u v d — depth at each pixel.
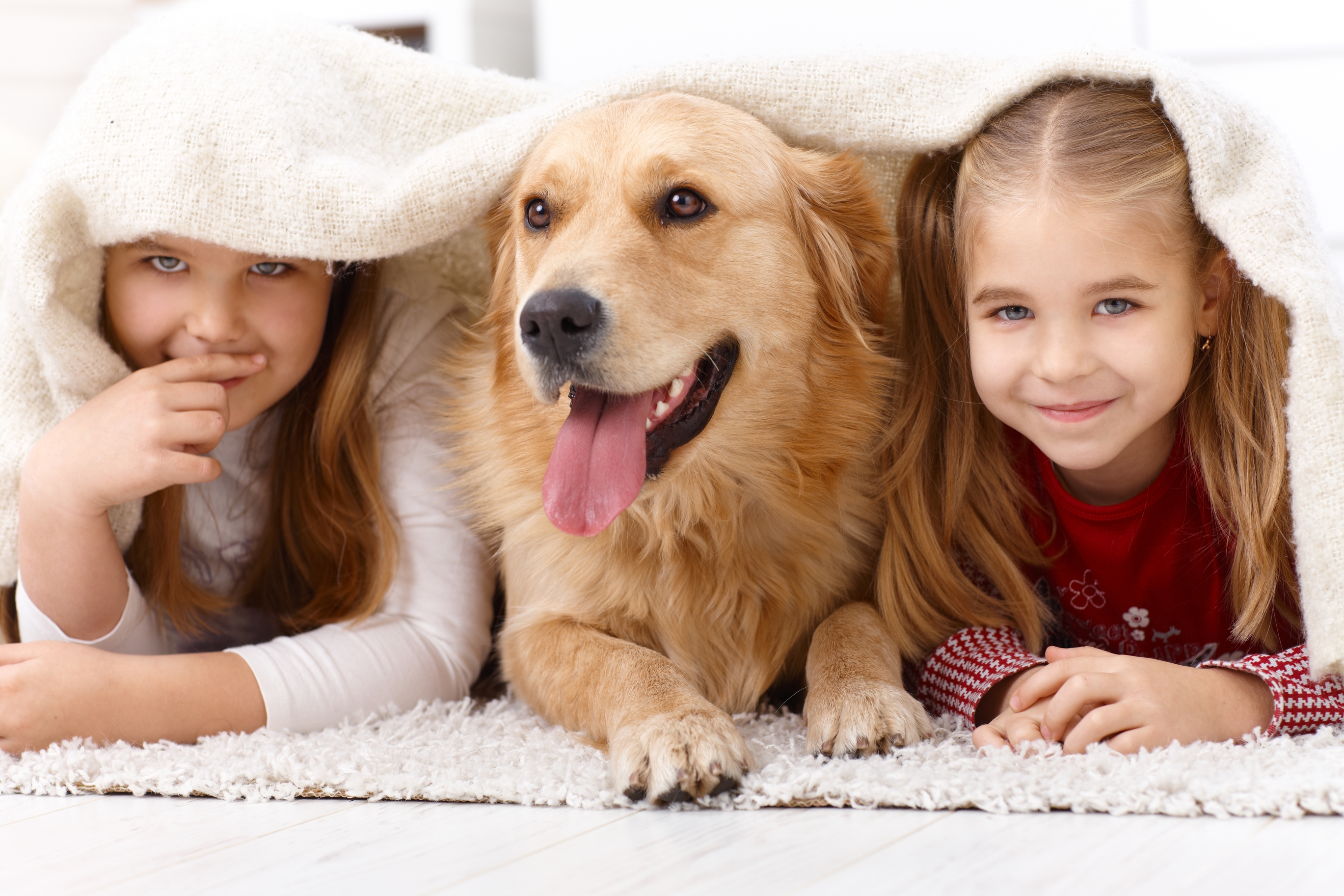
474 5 5.07
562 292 1.67
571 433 1.78
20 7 4.72
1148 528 1.92
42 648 1.78
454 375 2.21
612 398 1.80
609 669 1.76
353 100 2.12
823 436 1.97
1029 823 1.28
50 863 1.29
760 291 1.87
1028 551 1.99
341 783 1.54
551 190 1.88
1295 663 1.64
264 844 1.33
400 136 2.16
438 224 2.00
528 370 1.77
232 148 1.87
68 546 1.86
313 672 1.89
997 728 1.62
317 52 2.11
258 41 2.00
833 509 1.99
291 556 2.23
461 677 2.09
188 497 2.18
